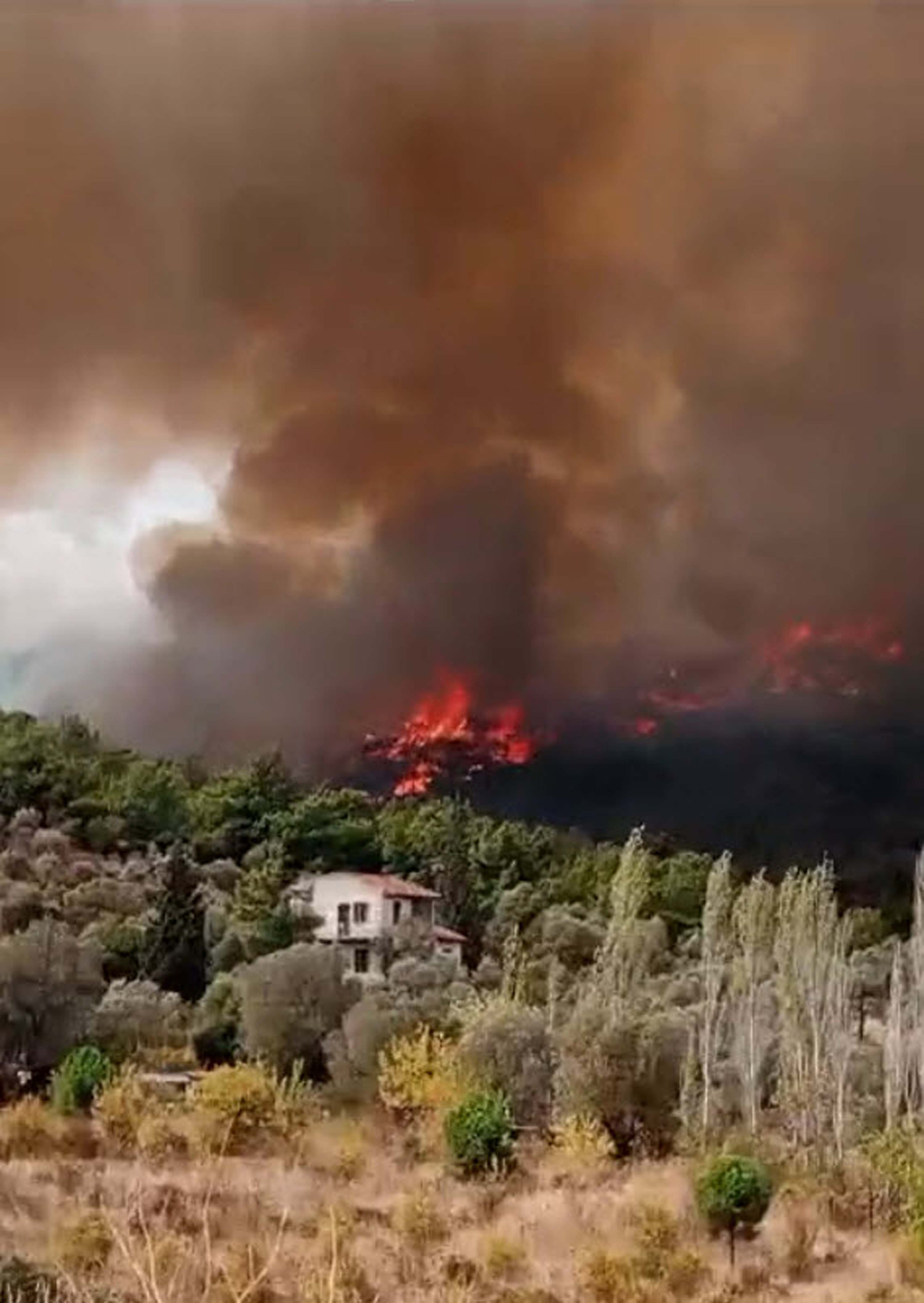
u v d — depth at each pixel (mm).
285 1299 7844
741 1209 13008
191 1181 13500
